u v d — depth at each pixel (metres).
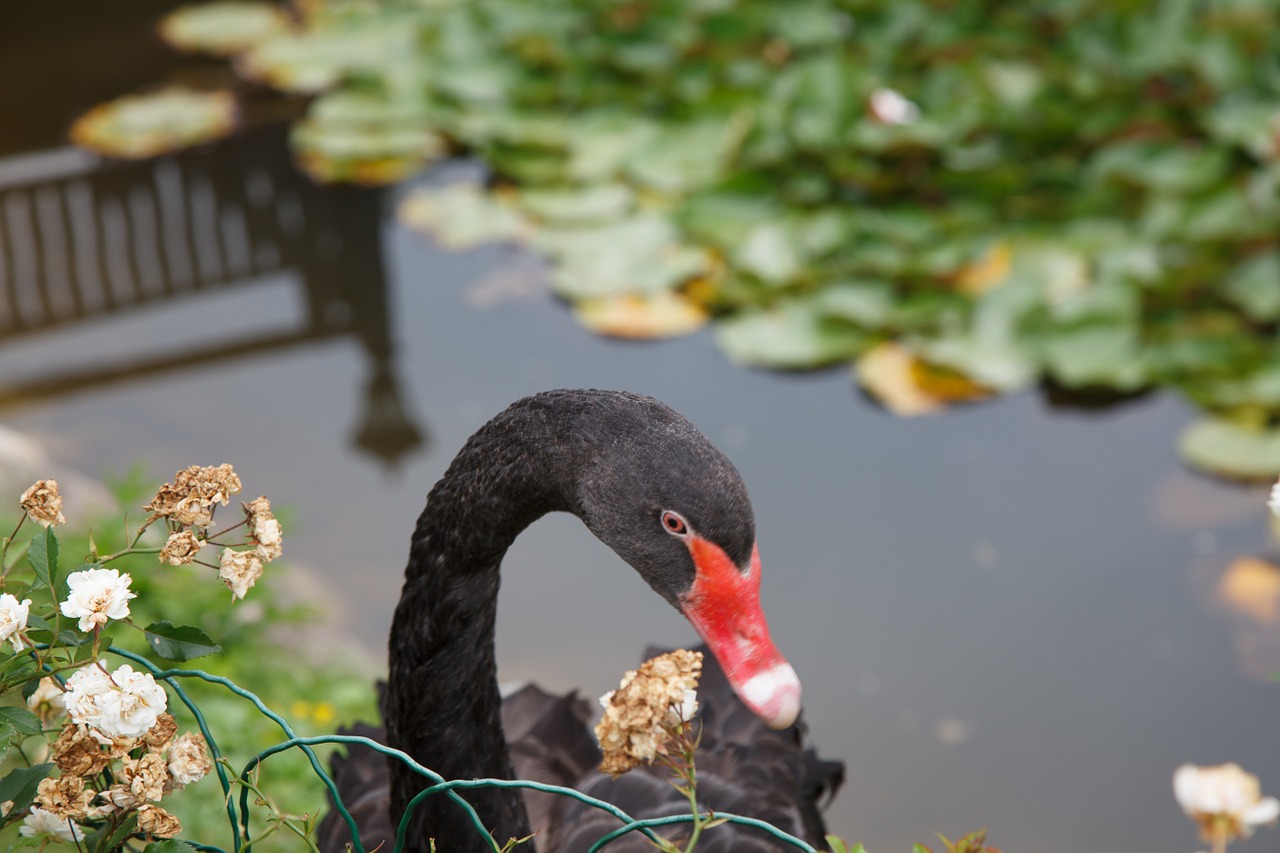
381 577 4.16
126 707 1.46
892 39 5.76
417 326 5.18
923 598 4.11
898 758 3.66
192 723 2.74
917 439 4.70
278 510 3.29
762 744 2.54
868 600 4.10
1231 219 4.79
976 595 4.12
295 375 5.02
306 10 6.96
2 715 1.48
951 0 5.81
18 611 1.43
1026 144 5.31
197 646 1.54
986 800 3.55
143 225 5.76
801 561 4.21
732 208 5.20
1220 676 3.88
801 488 4.47
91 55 6.72
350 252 5.57
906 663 3.91
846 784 3.58
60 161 6.06
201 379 4.99
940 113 5.24
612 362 4.97
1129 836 3.46
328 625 3.89
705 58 5.84
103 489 4.27
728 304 5.07
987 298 4.80
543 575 4.18
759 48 5.85
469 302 5.30
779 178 5.25
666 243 5.22
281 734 2.94
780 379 4.90
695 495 1.84
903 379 4.64
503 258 5.55
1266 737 3.71
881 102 5.25
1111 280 4.73
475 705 2.11
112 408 4.83
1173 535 4.32
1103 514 4.40
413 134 5.87
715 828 2.26
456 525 2.00
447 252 5.57
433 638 2.06
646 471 1.85
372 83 6.15
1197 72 5.26
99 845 1.54
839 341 4.75
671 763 1.49
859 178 5.09
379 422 4.74
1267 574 4.16
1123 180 5.02
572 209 5.40
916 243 4.94
